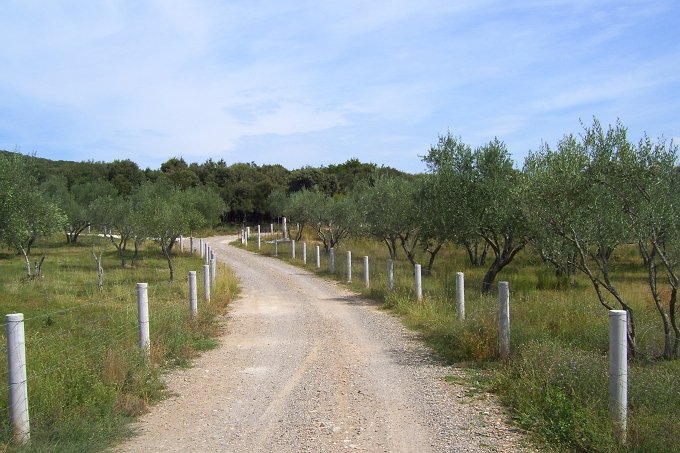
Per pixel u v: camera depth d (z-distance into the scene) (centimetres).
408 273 2061
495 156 1538
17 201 1794
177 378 763
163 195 3666
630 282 1791
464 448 503
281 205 4762
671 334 842
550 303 1166
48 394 552
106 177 6669
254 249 3925
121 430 540
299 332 1117
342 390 699
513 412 600
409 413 606
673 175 836
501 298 808
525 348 766
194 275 1133
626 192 848
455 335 913
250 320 1270
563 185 866
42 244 4238
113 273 2391
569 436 512
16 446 466
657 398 560
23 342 494
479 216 1522
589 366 641
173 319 975
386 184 2372
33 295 1664
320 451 499
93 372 634
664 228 811
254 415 605
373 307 1448
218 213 4722
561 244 959
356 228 2881
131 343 798
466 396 664
